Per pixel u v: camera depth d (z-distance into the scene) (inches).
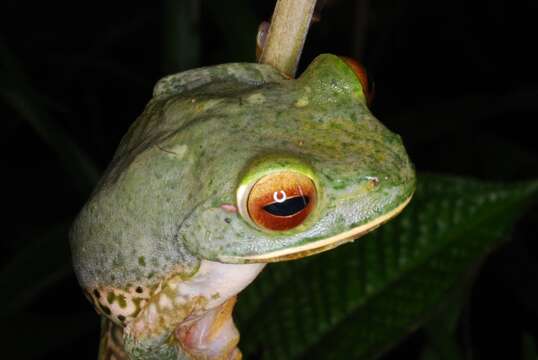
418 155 14.4
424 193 9.1
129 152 7.5
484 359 15.7
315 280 9.2
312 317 9.1
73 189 16.8
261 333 9.1
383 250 9.1
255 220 7.0
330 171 7.1
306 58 17.1
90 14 18.3
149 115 7.6
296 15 7.5
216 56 14.8
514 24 18.4
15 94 10.6
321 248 7.1
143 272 7.4
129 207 7.3
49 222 16.6
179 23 10.6
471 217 9.0
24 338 10.7
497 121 17.3
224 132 7.2
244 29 10.5
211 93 7.5
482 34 18.5
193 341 7.8
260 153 7.1
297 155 7.1
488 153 14.0
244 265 7.4
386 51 18.4
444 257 9.0
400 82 18.6
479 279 15.6
